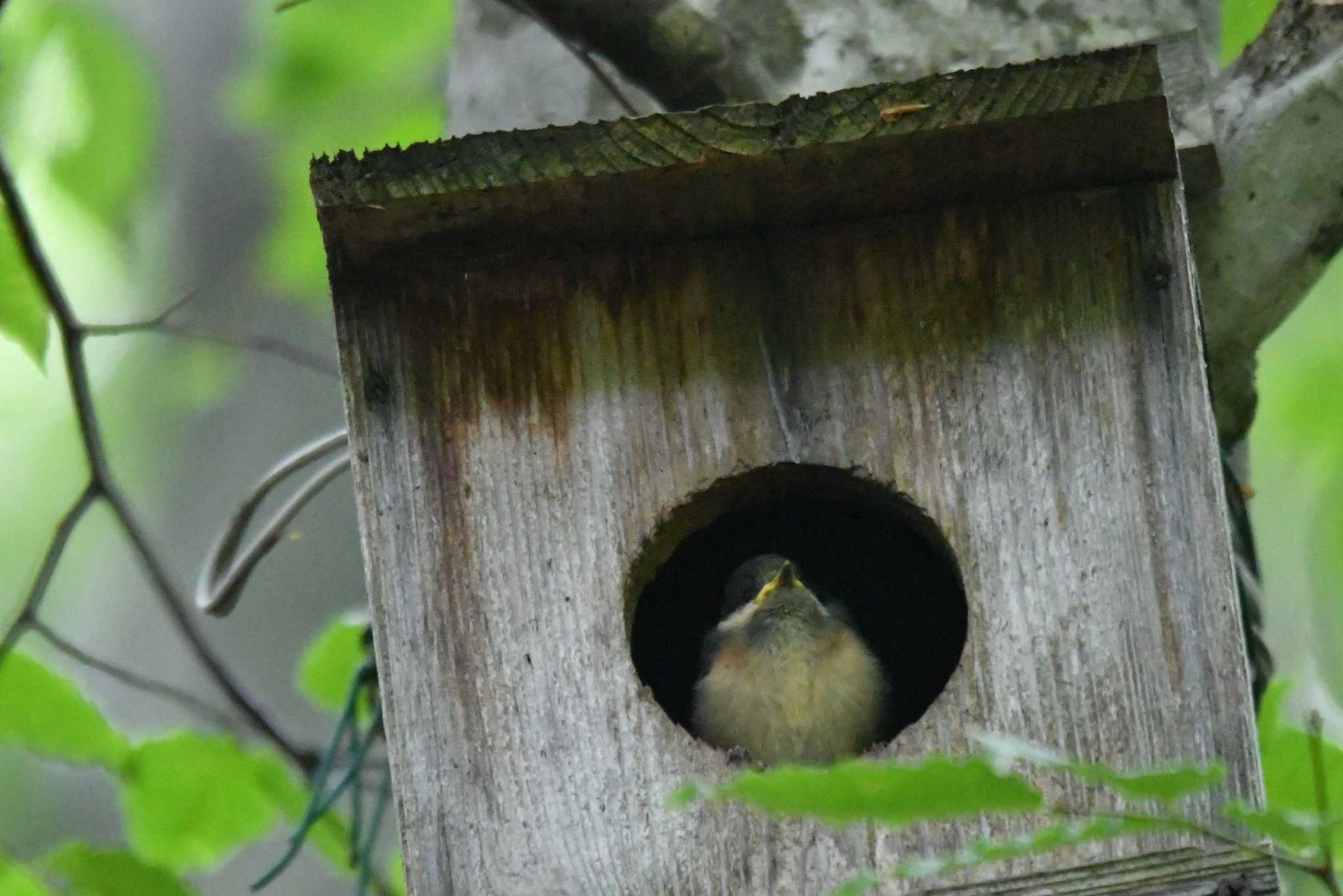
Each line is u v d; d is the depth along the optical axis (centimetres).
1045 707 801
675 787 809
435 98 1436
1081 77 784
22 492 1716
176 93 1739
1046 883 774
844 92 795
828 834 795
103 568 1681
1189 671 794
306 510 1680
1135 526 810
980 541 820
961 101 789
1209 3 1053
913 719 1041
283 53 1430
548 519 838
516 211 823
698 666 1032
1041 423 826
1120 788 586
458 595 833
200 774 977
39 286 967
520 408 845
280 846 1602
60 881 905
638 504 839
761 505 1037
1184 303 823
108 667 962
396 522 838
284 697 1600
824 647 945
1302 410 1480
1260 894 761
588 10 970
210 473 1684
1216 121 960
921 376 838
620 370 848
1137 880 769
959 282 841
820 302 847
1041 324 833
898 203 840
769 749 945
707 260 852
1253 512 1496
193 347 1658
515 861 809
